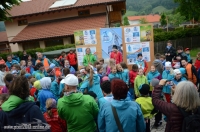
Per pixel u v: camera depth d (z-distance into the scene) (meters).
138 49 10.73
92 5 22.34
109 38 11.02
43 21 24.94
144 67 8.98
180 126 2.31
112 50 10.50
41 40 22.36
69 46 20.31
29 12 24.61
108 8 25.72
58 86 5.67
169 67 6.15
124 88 2.74
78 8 23.53
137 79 6.41
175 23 47.59
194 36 23.52
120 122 2.66
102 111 2.85
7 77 5.30
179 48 8.75
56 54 16.02
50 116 3.69
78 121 3.06
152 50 10.61
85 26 21.47
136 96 6.55
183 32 22.89
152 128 5.72
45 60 10.85
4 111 2.40
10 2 16.11
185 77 5.84
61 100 3.12
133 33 10.66
